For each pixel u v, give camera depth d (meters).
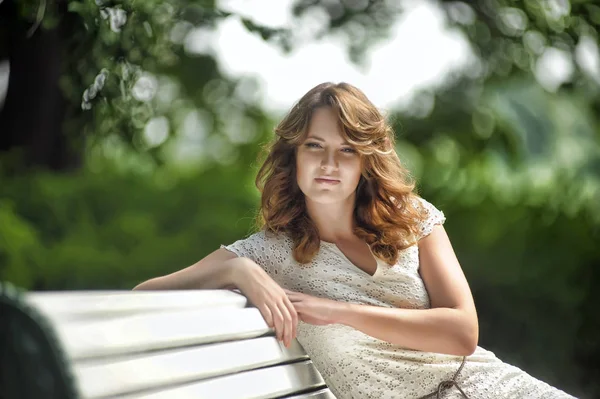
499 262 15.24
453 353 6.28
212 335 4.96
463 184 16.75
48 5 9.35
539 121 50.84
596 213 15.55
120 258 16.02
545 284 14.99
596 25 17.31
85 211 17.58
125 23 9.50
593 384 15.05
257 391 5.32
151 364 4.35
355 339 6.40
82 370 3.81
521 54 21.38
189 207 17.78
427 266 6.65
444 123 24.69
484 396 6.63
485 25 21.89
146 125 10.34
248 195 17.92
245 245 6.54
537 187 16.50
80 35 9.38
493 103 25.52
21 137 18.67
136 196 18.05
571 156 52.62
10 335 3.47
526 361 15.11
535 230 15.35
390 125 6.62
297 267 6.52
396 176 6.50
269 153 6.59
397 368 6.49
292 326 5.73
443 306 6.52
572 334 14.98
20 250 15.42
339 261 6.52
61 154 19.05
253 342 5.51
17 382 3.49
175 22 11.98
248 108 33.22
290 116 6.30
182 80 25.94
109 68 9.58
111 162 20.11
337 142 6.17
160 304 4.63
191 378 4.67
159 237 16.70
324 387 6.33
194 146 34.78
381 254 6.43
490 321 15.25
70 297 3.91
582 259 15.00
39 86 18.06
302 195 6.56
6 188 17.88
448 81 25.22
